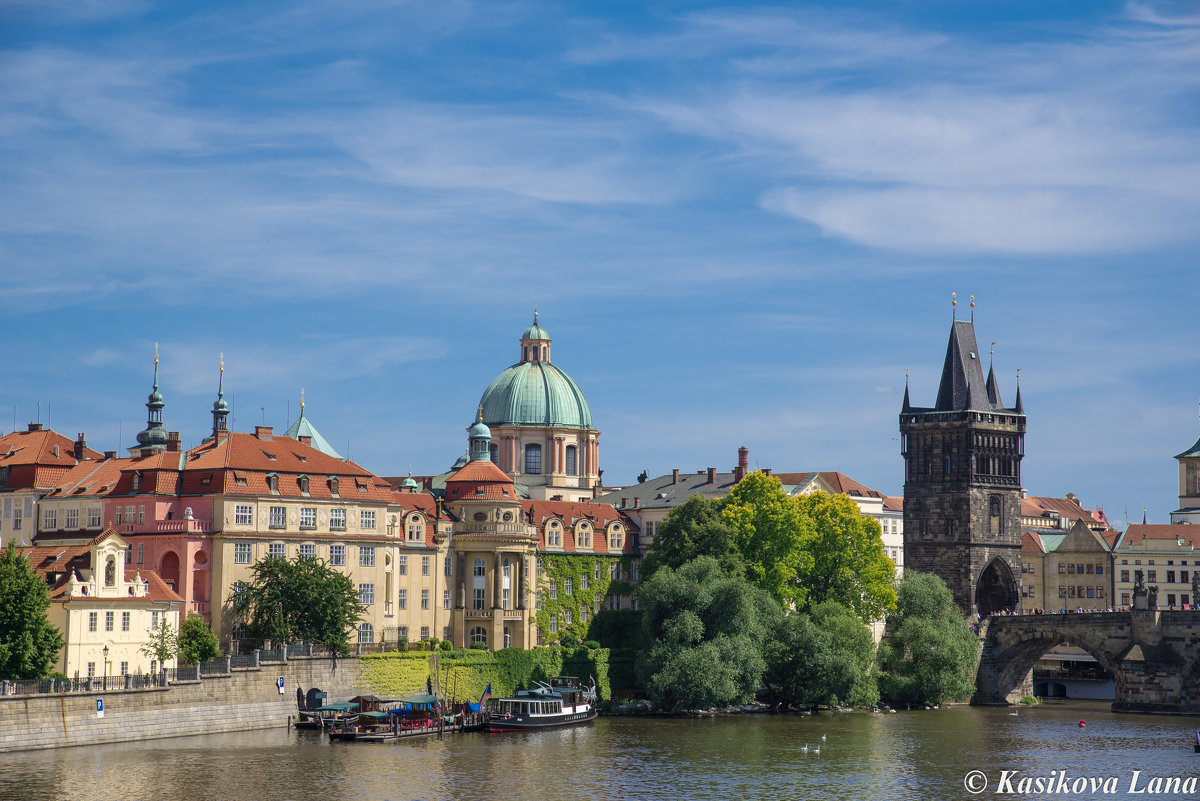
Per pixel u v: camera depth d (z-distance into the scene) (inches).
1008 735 7568.9
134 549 7564.0
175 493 7632.9
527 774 6107.3
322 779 5871.1
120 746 6338.6
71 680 6264.8
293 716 7096.5
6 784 5556.1
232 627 7436.0
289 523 7731.3
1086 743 7298.2
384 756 6427.2
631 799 5679.1
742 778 6127.0
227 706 6830.7
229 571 7465.6
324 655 7258.9
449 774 6063.0
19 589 6117.1
